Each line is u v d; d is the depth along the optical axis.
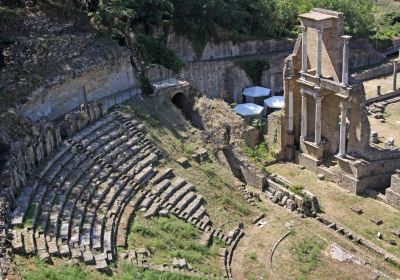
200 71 82.75
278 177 56.09
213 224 46.34
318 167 58.19
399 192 51.47
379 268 43.38
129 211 42.91
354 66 98.94
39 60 54.03
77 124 50.25
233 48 88.44
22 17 59.38
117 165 47.38
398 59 100.12
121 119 54.34
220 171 54.09
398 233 47.41
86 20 64.88
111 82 59.69
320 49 55.91
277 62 88.31
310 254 44.69
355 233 47.69
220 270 40.59
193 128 58.12
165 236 41.91
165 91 61.44
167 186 47.91
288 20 98.50
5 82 49.03
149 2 77.00
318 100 57.19
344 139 55.38
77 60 56.56
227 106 62.97
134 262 37.06
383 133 70.94
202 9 83.75
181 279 36.94
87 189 42.88
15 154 40.03
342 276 42.22
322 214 50.84
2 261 31.23
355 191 54.19
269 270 42.53
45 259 32.75
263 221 49.00
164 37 80.06
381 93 85.38
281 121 60.69
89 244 36.44
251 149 60.00
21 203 37.38
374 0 130.75
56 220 37.16
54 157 44.47
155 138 53.81
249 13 92.19
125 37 66.06
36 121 46.00
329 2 101.69
